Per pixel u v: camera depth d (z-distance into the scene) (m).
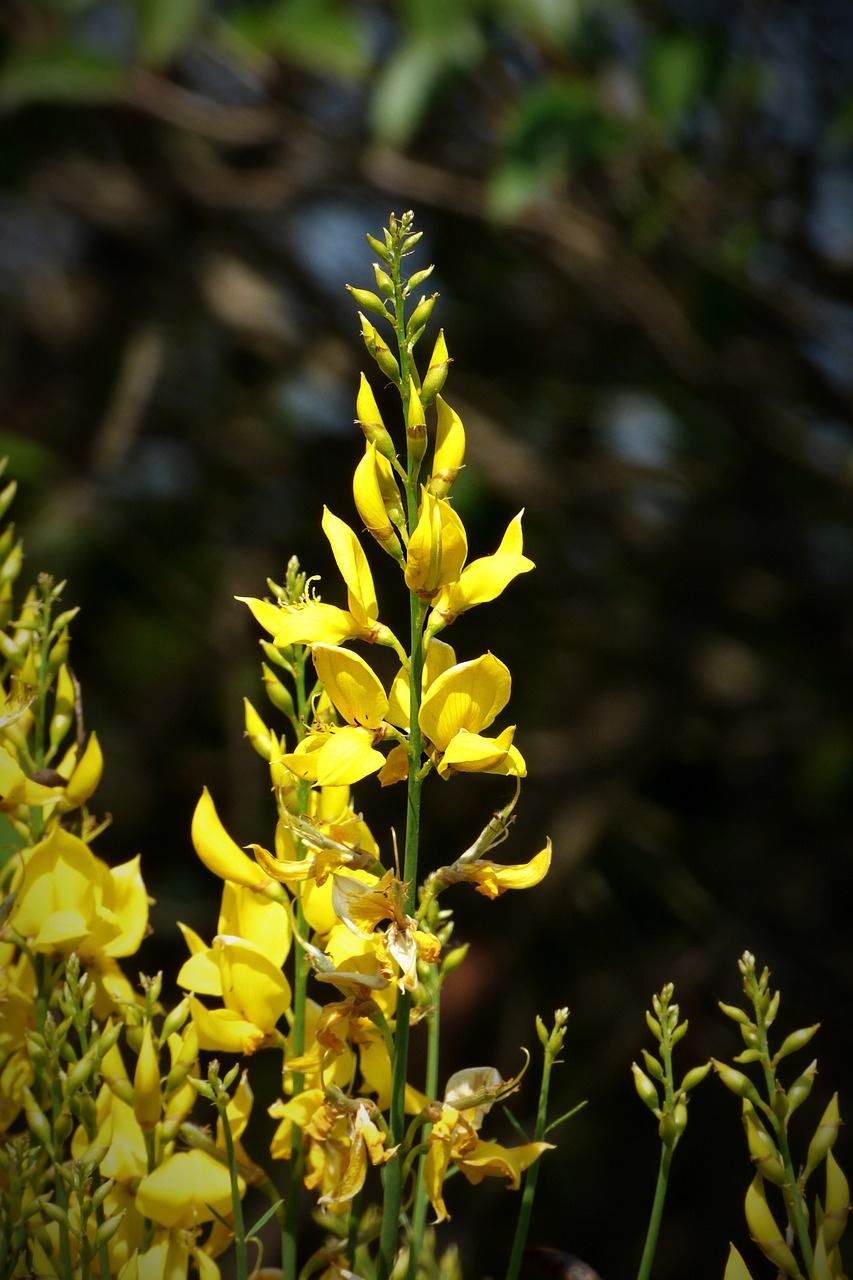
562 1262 0.76
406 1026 0.73
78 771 0.79
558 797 1.94
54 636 0.79
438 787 1.97
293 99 1.91
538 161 1.62
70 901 0.78
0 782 0.77
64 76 1.79
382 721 0.73
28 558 2.00
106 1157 0.77
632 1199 1.87
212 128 1.89
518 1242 0.74
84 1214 0.74
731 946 1.92
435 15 1.68
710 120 1.84
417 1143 0.77
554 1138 1.87
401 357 0.73
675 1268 1.83
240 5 1.89
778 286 1.88
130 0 1.73
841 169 1.86
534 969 1.94
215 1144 0.76
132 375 2.07
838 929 1.97
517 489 2.07
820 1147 0.74
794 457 1.99
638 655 2.07
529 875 0.73
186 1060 0.76
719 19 1.90
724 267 1.78
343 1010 0.74
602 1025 1.93
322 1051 0.74
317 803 0.76
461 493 2.02
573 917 1.98
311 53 1.71
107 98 1.84
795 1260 0.74
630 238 1.90
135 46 1.84
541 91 1.62
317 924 0.76
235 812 2.00
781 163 1.84
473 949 1.83
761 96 1.78
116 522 2.10
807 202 1.82
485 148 2.02
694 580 2.08
